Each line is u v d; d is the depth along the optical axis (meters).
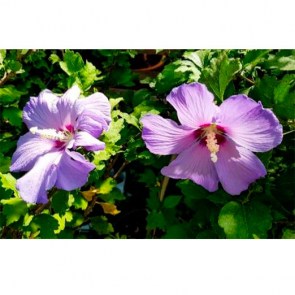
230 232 0.25
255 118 0.22
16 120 0.31
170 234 0.31
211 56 0.28
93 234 0.37
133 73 0.38
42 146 0.25
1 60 0.29
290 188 0.27
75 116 0.24
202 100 0.22
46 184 0.22
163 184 0.32
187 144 0.24
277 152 0.28
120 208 0.39
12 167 0.25
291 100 0.25
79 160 0.22
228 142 0.24
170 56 0.37
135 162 0.38
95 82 0.35
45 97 0.25
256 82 0.26
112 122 0.27
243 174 0.24
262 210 0.26
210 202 0.29
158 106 0.31
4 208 0.24
